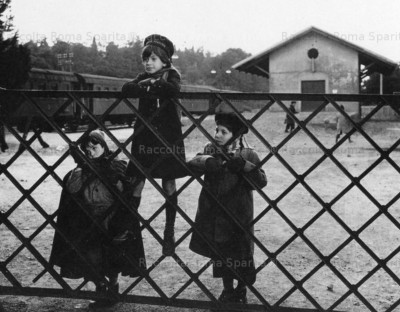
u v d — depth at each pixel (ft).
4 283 15.06
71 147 11.23
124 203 11.44
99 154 12.26
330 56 103.40
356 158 50.06
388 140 69.87
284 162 10.93
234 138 10.91
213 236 12.38
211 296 11.56
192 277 11.65
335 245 19.16
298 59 105.19
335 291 14.62
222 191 12.28
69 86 105.09
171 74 12.84
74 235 12.32
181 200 28.14
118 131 92.32
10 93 11.14
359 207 26.17
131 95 10.82
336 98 10.48
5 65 78.38
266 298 14.03
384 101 10.38
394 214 24.34
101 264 12.35
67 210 12.42
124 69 260.62
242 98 10.61
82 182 12.21
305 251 18.48
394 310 13.00
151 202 27.45
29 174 38.70
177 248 18.81
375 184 34.09
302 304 13.62
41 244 19.31
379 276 15.84
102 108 91.45
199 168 11.71
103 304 12.91
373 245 19.21
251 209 12.42
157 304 11.65
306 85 105.40
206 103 101.76
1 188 32.32
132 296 11.84
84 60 252.83
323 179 36.32
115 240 12.02
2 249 18.57
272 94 10.51
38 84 94.89
